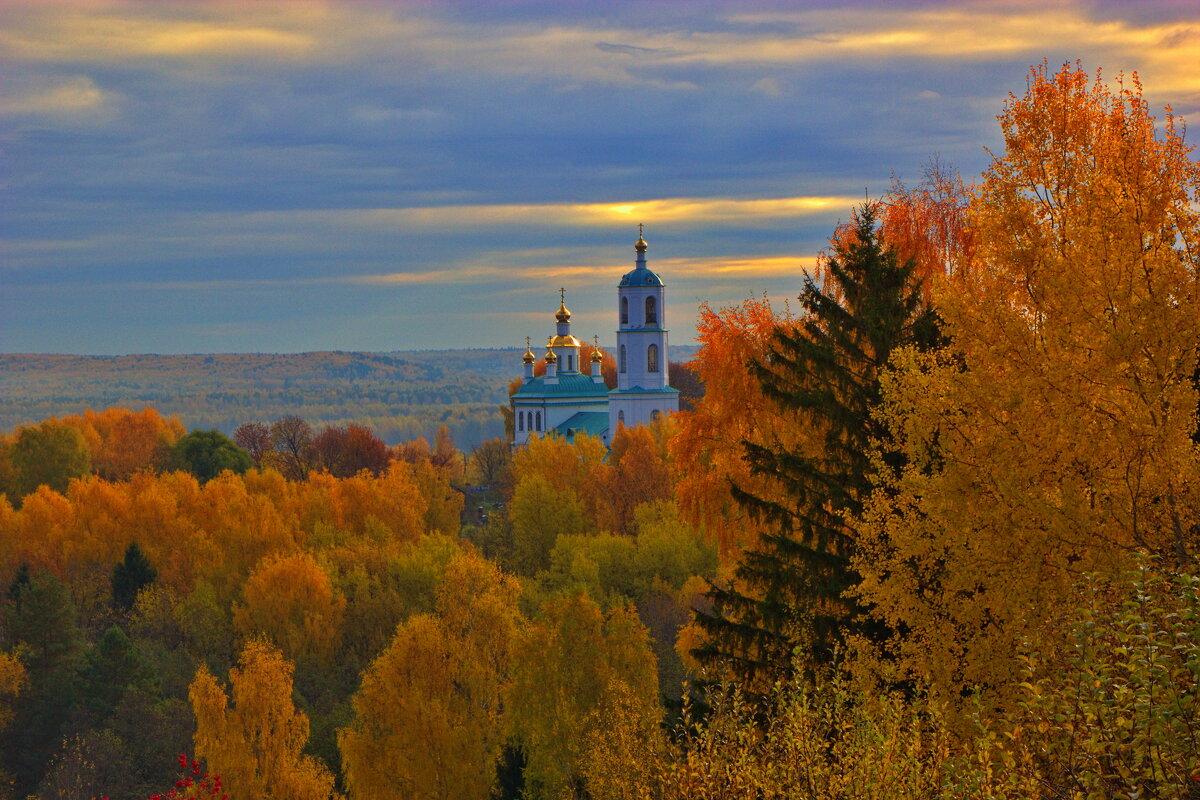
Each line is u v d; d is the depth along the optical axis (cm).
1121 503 2714
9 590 14050
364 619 12181
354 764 8031
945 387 3016
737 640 4059
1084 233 2895
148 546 15062
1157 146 3241
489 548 16325
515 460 17225
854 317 4281
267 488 17838
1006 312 2991
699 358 5284
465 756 8044
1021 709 2644
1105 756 1994
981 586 3045
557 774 6869
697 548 12544
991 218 3303
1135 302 2706
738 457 5103
